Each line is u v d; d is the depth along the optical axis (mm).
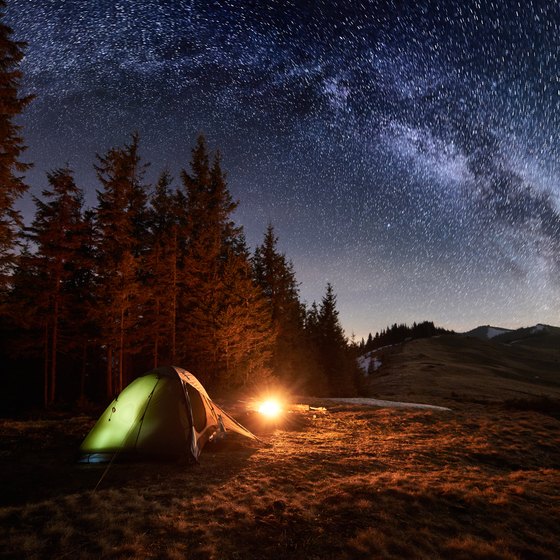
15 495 7473
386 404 27797
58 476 8680
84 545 5504
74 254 26109
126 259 25688
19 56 17547
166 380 11062
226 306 30156
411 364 99250
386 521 6719
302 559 5418
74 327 28188
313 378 39094
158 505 6918
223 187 35406
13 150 17344
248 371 29906
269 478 8828
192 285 30422
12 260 18109
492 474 11305
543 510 8086
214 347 28953
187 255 31594
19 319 20000
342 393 42531
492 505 7977
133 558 5164
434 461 12094
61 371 32094
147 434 10125
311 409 23031
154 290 28797
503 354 142500
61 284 27625
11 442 11789
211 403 13266
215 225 34688
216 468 9516
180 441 10078
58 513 6422
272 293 40094
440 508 7609
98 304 25469
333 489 8195
